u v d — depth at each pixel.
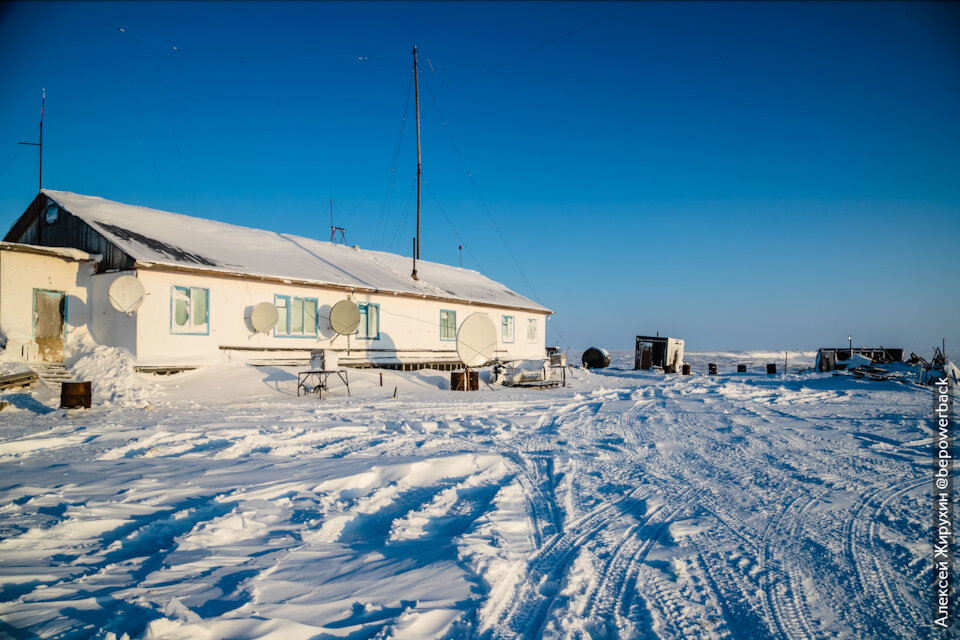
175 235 18.78
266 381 15.92
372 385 17.33
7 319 14.88
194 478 6.05
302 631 2.83
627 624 3.21
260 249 21.09
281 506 5.18
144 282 15.25
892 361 28.56
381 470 6.54
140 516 4.77
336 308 19.19
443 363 25.05
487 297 28.78
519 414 12.62
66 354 15.91
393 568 3.82
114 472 6.27
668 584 3.77
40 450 7.58
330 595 3.34
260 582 3.46
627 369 33.41
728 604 3.48
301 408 12.62
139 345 15.10
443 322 25.33
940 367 22.12
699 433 10.16
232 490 5.55
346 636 2.85
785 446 8.88
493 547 4.25
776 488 6.33
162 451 7.47
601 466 7.46
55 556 3.89
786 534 4.79
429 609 3.18
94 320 16.67
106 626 2.80
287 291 18.92
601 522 5.11
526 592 3.60
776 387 19.80
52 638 2.71
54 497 5.21
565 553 4.34
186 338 16.14
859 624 3.22
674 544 4.55
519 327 30.98
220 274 16.84
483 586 3.55
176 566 3.68
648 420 11.80
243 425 9.83
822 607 3.44
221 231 21.69
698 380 24.22
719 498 5.91
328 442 8.54
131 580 3.47
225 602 3.14
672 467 7.39
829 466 7.45
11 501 5.14
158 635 2.64
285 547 4.14
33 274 15.45
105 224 17.03
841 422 11.45
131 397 13.33
